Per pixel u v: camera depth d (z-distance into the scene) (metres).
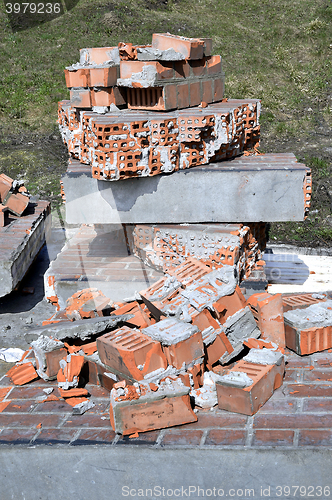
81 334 3.11
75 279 3.26
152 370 2.66
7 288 4.48
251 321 3.12
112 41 12.35
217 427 2.51
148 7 14.16
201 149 4.09
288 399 2.71
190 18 13.74
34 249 5.19
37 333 3.19
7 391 3.03
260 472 2.34
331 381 2.86
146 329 2.80
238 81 11.05
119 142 3.69
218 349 3.00
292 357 3.15
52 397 2.91
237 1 14.73
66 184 3.91
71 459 2.43
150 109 4.20
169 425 2.54
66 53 12.04
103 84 4.10
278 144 8.96
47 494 2.51
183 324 2.81
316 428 2.45
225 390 2.62
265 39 12.95
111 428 2.57
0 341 4.33
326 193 7.41
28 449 2.44
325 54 12.17
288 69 11.66
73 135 4.36
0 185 5.30
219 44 12.51
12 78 11.10
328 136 9.20
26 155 8.56
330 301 3.49
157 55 4.00
